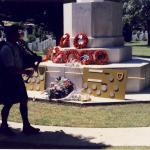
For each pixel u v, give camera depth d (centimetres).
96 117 1035
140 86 1345
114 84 1231
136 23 4888
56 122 985
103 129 926
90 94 1270
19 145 807
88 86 1277
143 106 1165
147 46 4650
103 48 1447
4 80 836
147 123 976
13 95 846
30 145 806
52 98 1214
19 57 841
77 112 1089
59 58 1432
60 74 1340
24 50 862
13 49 829
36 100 1227
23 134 881
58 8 2597
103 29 1492
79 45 1466
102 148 780
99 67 1309
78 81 1305
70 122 986
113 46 1505
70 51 1436
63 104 1183
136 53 3291
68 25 1545
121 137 862
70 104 1173
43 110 1112
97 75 1264
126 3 4575
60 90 1215
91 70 1279
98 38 1477
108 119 1016
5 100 848
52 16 2689
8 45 824
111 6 1495
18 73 843
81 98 1192
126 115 1056
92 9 1478
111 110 1111
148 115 1056
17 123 982
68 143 817
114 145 802
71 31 1522
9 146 799
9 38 835
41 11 2714
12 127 943
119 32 1565
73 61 1376
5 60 819
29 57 862
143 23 4947
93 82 1269
